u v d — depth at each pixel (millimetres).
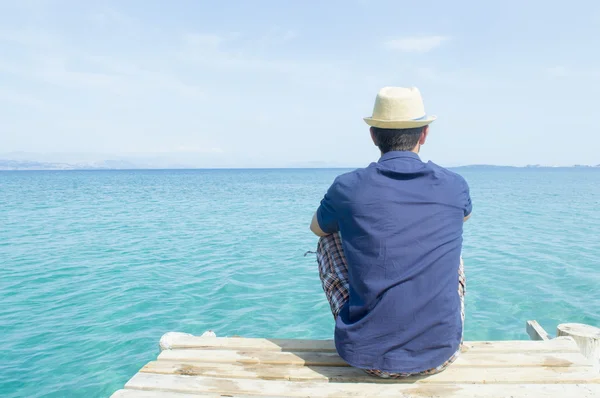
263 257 11680
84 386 5035
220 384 2662
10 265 10664
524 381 2650
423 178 2529
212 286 8852
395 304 2381
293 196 37719
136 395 2541
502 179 89125
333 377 2699
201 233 15914
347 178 2629
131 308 7543
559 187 53031
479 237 14742
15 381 5129
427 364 2441
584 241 13820
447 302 2434
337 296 2855
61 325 6770
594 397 2465
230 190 47812
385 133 2605
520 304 7621
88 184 62406
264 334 6477
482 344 3184
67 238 14727
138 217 21203
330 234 3047
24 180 79812
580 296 8008
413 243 2414
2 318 7047
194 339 3326
